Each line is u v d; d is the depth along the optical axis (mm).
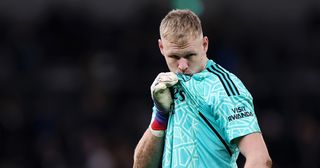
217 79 15109
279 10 68750
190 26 14891
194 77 15281
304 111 56625
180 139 15312
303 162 50844
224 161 15141
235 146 15195
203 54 15352
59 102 58625
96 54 62562
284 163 50875
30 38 64375
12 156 53469
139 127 54969
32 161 52719
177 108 15484
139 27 63562
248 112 14781
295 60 64000
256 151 14445
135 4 67438
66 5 66812
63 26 64625
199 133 15195
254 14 67500
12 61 61812
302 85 60781
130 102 58062
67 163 51688
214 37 61125
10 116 55938
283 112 56375
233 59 60312
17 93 59188
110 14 67438
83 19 65500
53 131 55219
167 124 15961
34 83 60500
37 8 67562
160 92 15469
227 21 63312
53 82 60969
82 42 64188
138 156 16516
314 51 65750
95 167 49250
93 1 67750
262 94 58031
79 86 60219
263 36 65750
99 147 50469
